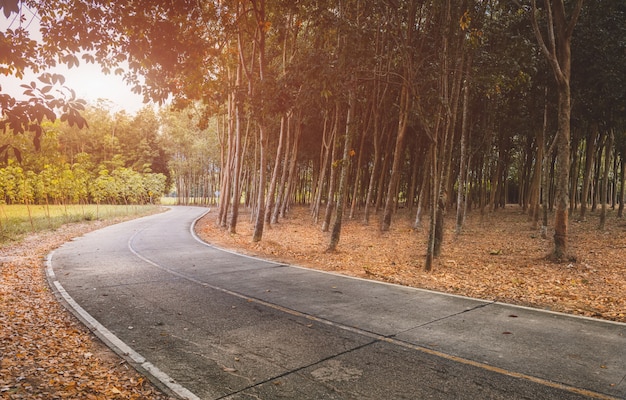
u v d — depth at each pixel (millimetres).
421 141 30500
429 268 11336
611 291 8609
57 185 29094
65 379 4461
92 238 19594
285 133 32344
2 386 4172
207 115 16938
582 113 19250
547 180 17625
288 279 10031
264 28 14797
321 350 5336
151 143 72375
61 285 9344
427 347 5406
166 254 14328
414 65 15852
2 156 3652
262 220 17719
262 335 5938
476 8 13586
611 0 15617
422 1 16078
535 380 4395
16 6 3379
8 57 4141
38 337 5859
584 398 3984
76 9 6598
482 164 32438
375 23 15961
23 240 18516
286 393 4160
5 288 8898
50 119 3652
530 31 16781
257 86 13570
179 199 77000
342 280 9953
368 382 4387
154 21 7215
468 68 15547
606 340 5613
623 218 23375
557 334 5887
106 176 42312
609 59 16094
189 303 7746
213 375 4617
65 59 5348
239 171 21766
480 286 9367
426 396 4055
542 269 11180
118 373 4723
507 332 5980
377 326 6320
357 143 31844
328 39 14242
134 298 8141
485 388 4219
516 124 23672
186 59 8328
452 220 27656
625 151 23516
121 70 8609
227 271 11102
